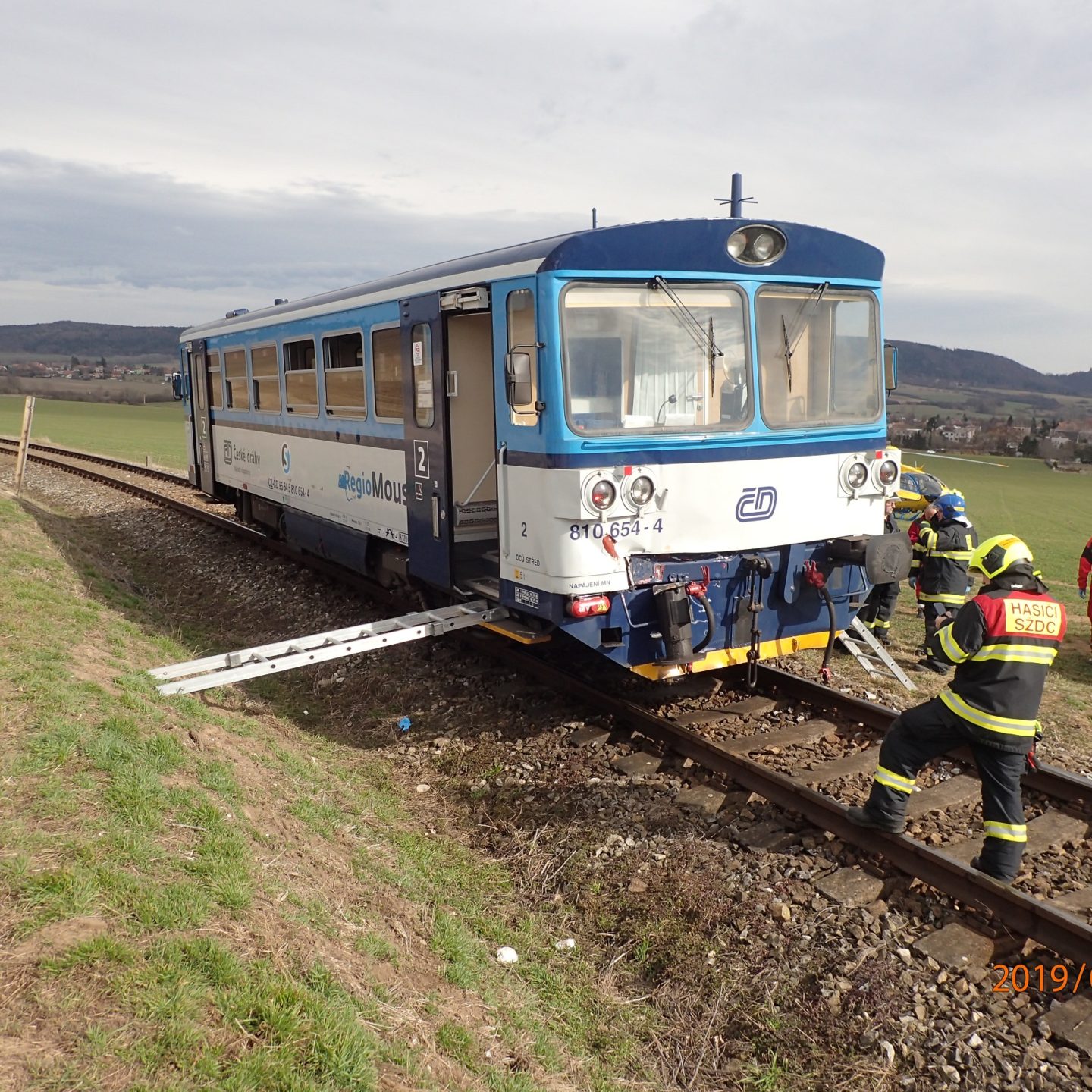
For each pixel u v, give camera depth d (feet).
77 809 13.64
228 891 12.76
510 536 21.59
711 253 20.47
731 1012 14.20
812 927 15.39
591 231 19.29
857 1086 12.56
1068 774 19.07
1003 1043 12.86
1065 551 76.64
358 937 13.80
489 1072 11.93
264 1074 9.72
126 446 126.52
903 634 33.22
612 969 15.47
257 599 37.68
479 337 24.63
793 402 22.04
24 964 10.14
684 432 20.47
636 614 20.65
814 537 22.47
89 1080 8.89
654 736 21.90
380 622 24.67
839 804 18.28
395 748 23.77
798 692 24.16
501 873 18.17
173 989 10.40
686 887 16.61
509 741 22.99
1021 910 14.71
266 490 40.52
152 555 47.29
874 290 23.15
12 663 19.22
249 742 21.12
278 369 37.32
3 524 39.63
